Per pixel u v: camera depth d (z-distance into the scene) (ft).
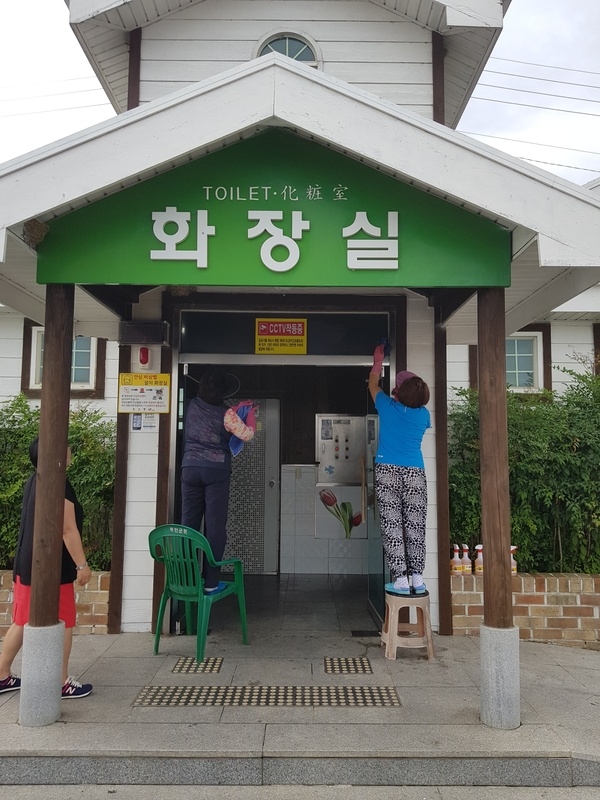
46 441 12.34
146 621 17.44
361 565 25.17
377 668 14.73
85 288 14.97
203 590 15.38
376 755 10.87
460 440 19.62
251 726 11.76
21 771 10.89
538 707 12.78
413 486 15.94
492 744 11.12
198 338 18.26
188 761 10.89
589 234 11.53
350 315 18.44
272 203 12.38
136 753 10.89
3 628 17.48
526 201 11.57
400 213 12.41
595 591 17.61
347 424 25.63
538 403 20.52
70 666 14.79
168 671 14.47
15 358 28.89
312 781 10.82
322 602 20.63
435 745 11.06
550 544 18.99
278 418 25.76
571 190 11.55
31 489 13.62
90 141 11.58
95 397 28.27
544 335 29.53
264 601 20.77
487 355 12.52
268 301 18.15
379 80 18.39
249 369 26.00
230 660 15.23
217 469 17.25
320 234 12.37
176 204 12.35
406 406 15.96
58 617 12.30
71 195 11.51
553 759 10.87
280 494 25.49
